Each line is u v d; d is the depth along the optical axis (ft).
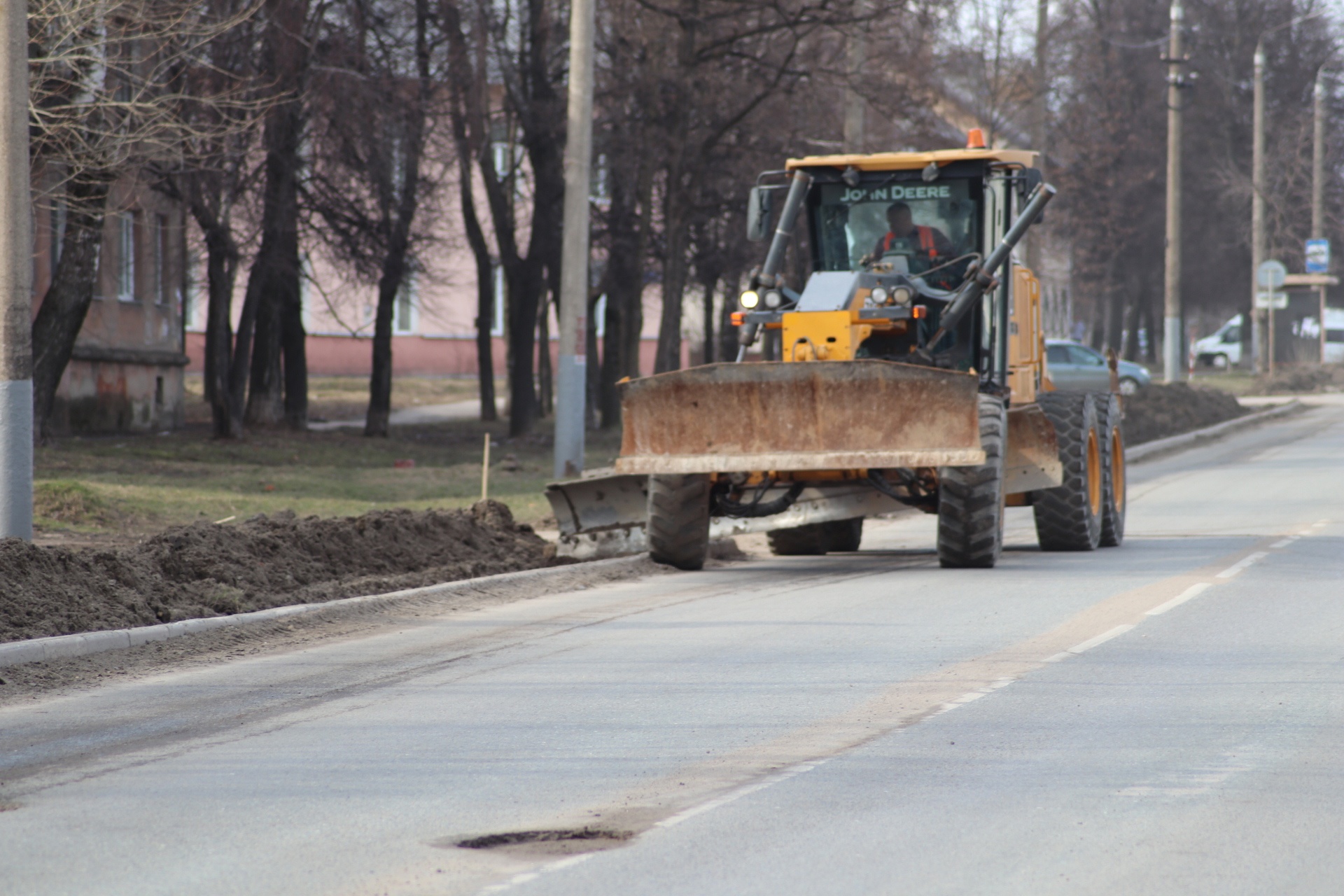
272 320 422.00
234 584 144.15
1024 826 68.23
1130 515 230.48
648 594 151.33
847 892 59.36
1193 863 62.80
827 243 178.29
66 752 85.56
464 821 70.13
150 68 264.93
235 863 63.82
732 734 87.25
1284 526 204.44
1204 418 433.07
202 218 338.34
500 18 397.80
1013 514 248.32
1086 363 501.97
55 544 175.22
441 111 376.27
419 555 173.47
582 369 261.24
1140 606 133.49
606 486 175.32
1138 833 67.00
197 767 81.61
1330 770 77.51
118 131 242.17
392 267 388.37
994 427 158.30
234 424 370.73
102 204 283.79
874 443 154.20
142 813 72.28
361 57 342.64
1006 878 61.00
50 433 323.78
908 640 117.70
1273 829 67.56
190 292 516.32
